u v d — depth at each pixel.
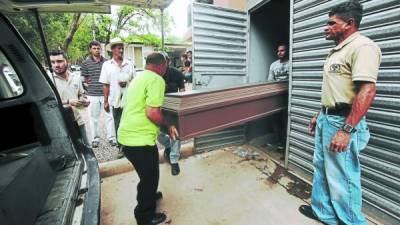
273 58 4.31
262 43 4.12
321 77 2.36
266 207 2.31
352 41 1.58
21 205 1.14
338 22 1.62
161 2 3.03
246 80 4.04
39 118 1.84
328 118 1.78
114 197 2.58
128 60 3.38
